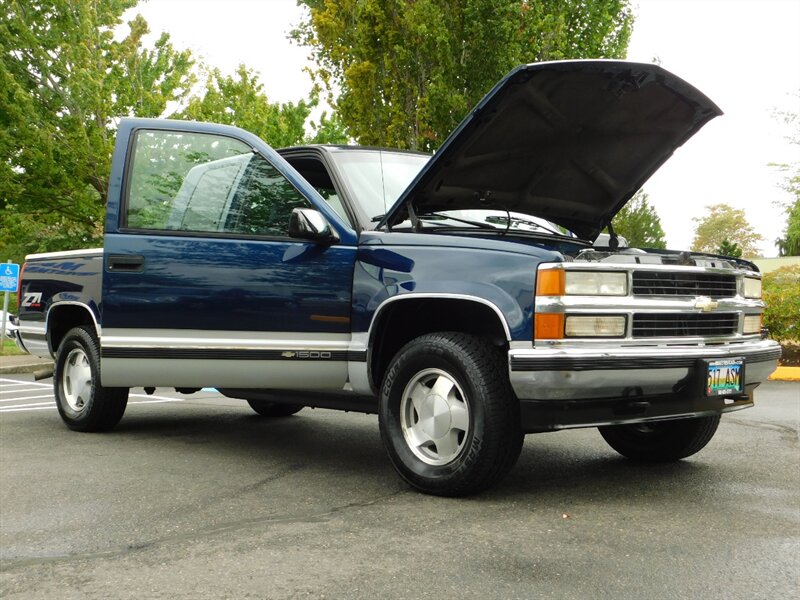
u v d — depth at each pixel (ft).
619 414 13.48
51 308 21.15
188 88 72.84
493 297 13.34
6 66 58.85
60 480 15.55
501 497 14.01
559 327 12.80
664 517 12.73
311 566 10.43
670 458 16.98
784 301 44.70
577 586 9.70
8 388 36.94
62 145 60.23
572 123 15.71
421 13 48.65
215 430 21.72
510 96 14.33
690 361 13.74
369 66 51.26
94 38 62.44
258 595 9.48
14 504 13.79
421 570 10.25
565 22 51.47
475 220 17.28
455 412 13.87
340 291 15.49
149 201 17.11
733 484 15.08
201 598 9.43
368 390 15.28
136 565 10.60
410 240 14.88
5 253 123.13
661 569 10.27
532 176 16.78
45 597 9.55
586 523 12.36
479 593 9.50
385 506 13.44
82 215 63.93
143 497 14.20
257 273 16.11
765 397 30.58
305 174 17.79
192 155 17.33
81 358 21.08
